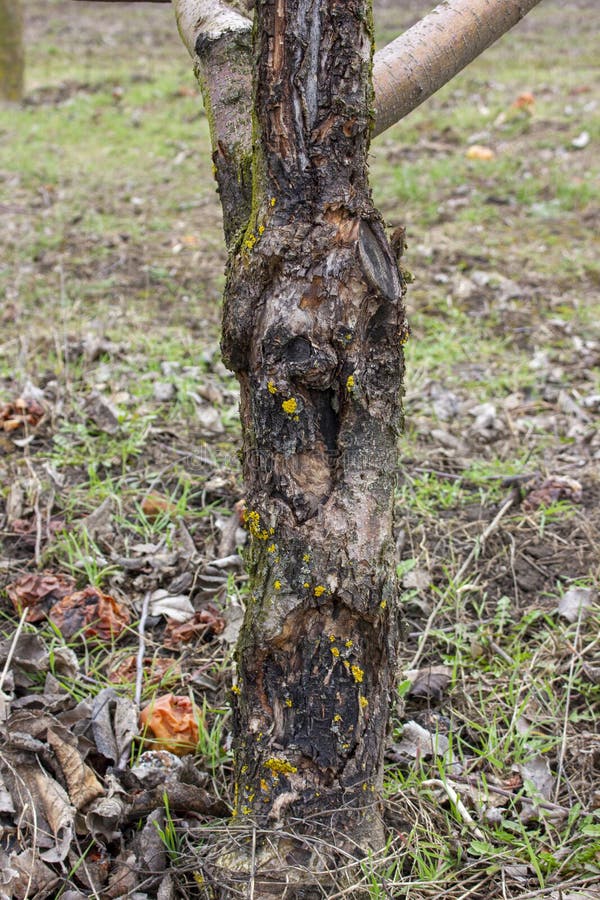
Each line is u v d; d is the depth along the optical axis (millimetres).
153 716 2465
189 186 8164
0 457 3750
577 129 8977
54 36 14750
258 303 1850
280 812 1913
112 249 6539
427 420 4289
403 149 8875
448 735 2562
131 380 4430
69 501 3447
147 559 3160
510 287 5828
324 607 1883
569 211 7188
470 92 10734
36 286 5723
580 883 2053
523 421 4285
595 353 5020
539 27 14461
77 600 2895
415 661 2799
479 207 7281
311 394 1862
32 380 4398
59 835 2078
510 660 2809
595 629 2945
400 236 1994
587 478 3812
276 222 1823
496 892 2070
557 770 2463
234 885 1893
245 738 1959
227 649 2816
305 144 1782
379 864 1948
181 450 3898
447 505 3615
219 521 3408
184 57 13344
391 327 1876
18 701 2457
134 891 2002
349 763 1925
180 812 2213
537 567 3287
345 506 1874
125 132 9828
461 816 2236
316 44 1749
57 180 8203
